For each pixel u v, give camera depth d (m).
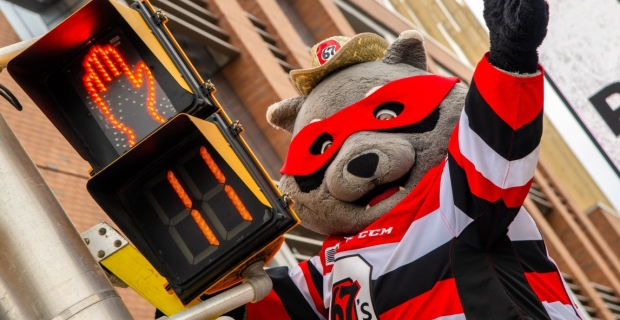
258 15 12.09
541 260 3.64
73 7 7.96
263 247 3.03
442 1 25.25
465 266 3.40
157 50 3.23
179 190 3.12
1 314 2.76
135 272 3.51
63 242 2.82
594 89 5.52
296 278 4.06
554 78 5.62
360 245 3.65
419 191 3.63
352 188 3.68
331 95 4.01
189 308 3.03
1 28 7.28
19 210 2.82
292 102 4.32
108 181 3.16
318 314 3.96
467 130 3.38
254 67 10.36
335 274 3.68
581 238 16.17
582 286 14.20
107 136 3.24
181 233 3.09
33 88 3.30
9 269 2.77
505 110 3.26
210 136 3.07
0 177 2.86
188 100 3.16
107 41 3.27
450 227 3.44
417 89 3.85
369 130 3.79
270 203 3.01
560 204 16.75
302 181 3.95
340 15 13.84
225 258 3.00
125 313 2.79
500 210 3.35
